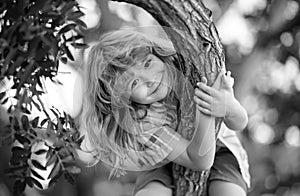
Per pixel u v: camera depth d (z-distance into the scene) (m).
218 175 2.59
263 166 7.10
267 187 7.36
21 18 1.91
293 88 7.27
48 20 1.90
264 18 6.39
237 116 2.28
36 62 1.94
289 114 7.44
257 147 7.03
